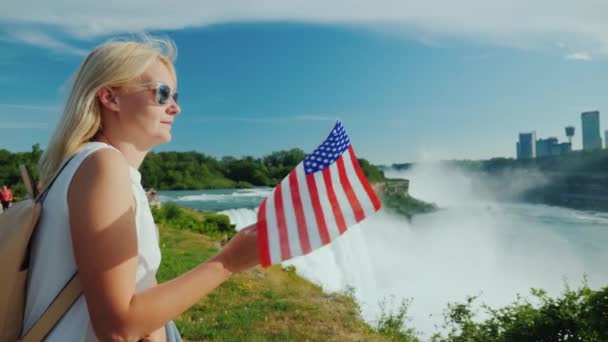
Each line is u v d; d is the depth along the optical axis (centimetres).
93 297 112
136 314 112
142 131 137
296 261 2756
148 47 140
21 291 125
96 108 134
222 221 2505
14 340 124
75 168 121
